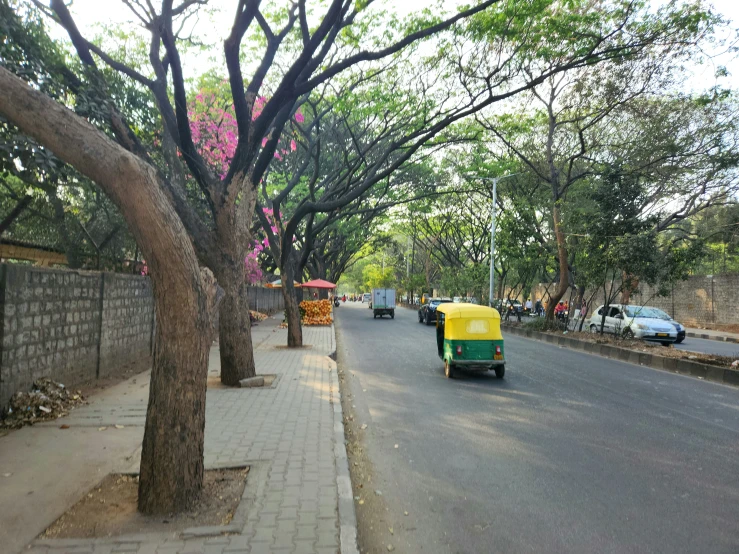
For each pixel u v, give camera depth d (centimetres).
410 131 1450
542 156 2383
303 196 2078
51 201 930
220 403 796
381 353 1533
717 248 3159
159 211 362
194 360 394
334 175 1709
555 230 2081
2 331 630
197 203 1247
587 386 1011
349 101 1327
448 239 4319
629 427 706
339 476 481
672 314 2992
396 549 374
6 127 667
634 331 1933
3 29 695
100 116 792
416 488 489
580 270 1884
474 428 701
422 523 416
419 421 739
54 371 761
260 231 2158
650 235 1614
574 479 510
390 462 564
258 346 1609
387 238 4209
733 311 2608
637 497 466
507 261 2647
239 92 820
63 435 586
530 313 3903
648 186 2081
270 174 2014
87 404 736
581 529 404
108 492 429
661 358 1320
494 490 483
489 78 1107
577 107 1873
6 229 889
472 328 1077
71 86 812
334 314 4062
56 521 374
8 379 644
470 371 1185
